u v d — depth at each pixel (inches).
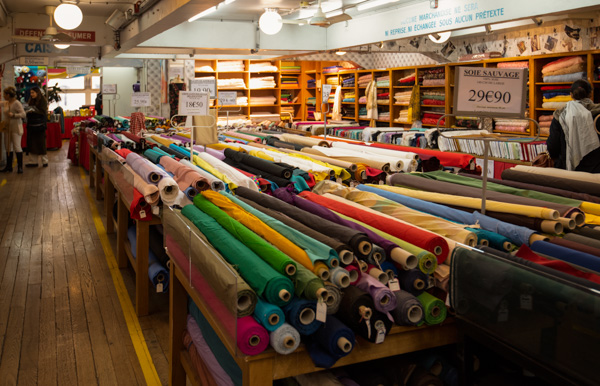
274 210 118.6
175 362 125.4
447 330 89.6
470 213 110.5
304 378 87.2
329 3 285.9
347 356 82.5
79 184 415.2
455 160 176.1
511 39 341.4
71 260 231.6
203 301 94.3
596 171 197.0
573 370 63.7
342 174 167.6
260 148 224.7
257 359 77.1
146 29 271.0
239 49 347.6
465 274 81.0
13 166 506.0
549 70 293.9
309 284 76.8
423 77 401.1
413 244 92.8
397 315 84.1
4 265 223.6
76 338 158.4
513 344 72.3
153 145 255.3
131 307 182.9
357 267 86.0
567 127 195.9
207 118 234.2
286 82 577.0
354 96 503.2
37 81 698.8
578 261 84.4
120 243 220.4
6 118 459.5
